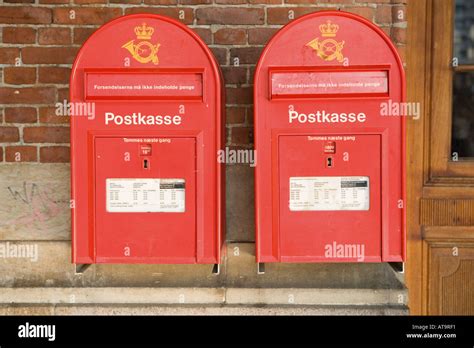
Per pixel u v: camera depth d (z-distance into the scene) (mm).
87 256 2244
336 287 2578
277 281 2596
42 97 2605
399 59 2176
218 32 2605
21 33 2596
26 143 2613
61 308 2580
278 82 2199
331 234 2229
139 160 2229
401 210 2211
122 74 2207
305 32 2199
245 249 2605
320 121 2207
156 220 2244
